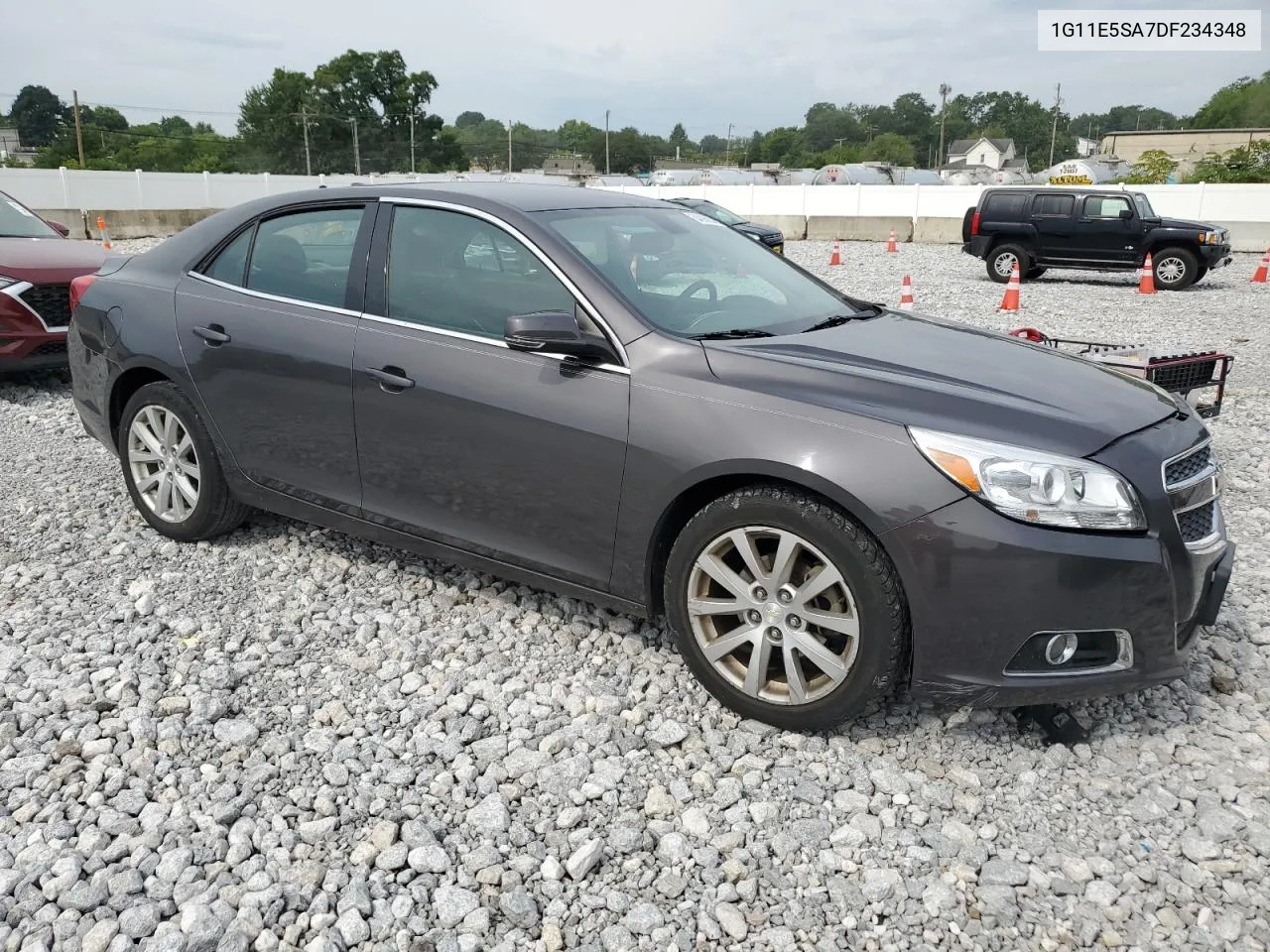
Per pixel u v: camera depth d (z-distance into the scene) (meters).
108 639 3.84
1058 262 18.27
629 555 3.38
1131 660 2.94
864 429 2.95
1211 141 74.12
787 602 3.13
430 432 3.70
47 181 29.80
